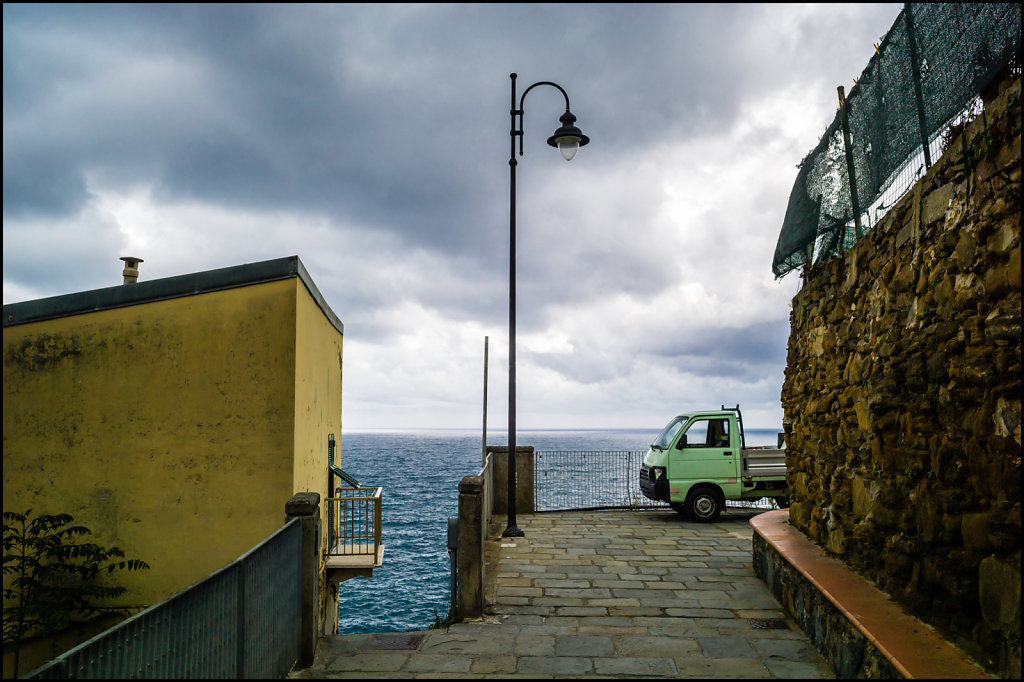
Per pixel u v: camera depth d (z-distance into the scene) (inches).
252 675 177.3
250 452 326.6
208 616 149.4
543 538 445.7
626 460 641.6
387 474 3617.1
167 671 130.7
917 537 190.7
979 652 155.1
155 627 126.0
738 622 269.9
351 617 1033.5
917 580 190.5
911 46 192.4
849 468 256.7
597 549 410.3
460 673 216.5
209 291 333.4
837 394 271.7
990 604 149.8
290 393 329.7
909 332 203.5
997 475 148.8
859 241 253.6
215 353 331.3
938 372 180.2
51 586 308.8
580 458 647.1
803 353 330.6
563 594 311.4
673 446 522.3
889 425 214.5
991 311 157.2
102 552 314.2
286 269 334.0
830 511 274.4
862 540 234.2
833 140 264.5
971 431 161.6
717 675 212.7
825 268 300.8
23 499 322.7
